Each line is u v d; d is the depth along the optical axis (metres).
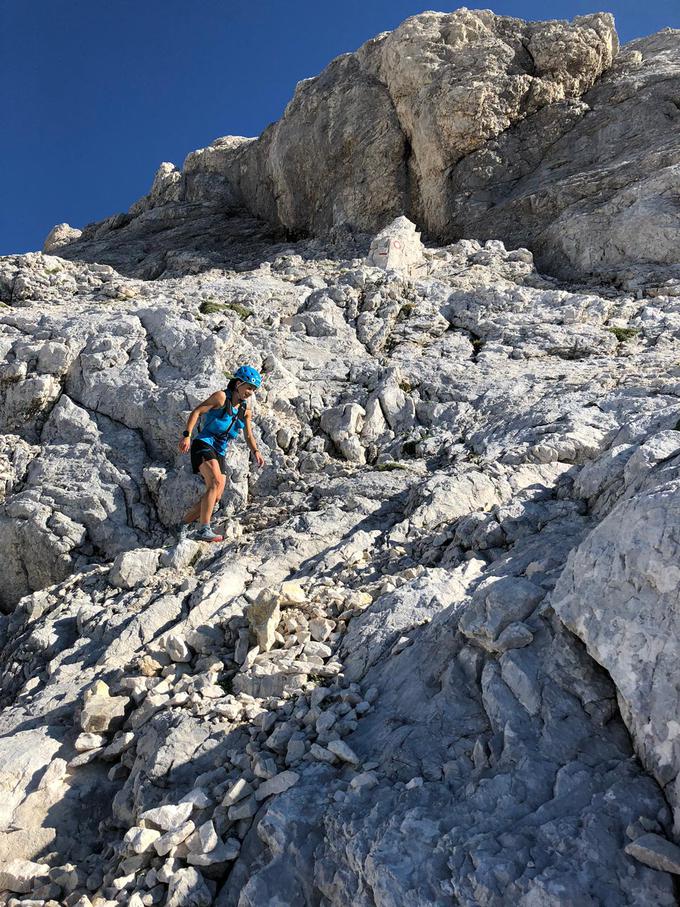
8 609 8.61
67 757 4.90
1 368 10.00
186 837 3.85
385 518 7.76
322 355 11.41
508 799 3.46
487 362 11.38
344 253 20.47
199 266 21.33
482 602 4.47
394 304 13.12
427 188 21.95
